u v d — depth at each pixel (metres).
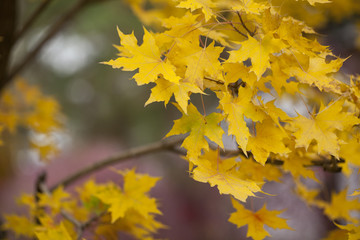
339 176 2.54
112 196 1.39
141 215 1.45
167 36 1.22
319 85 1.21
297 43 1.18
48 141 1.91
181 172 7.01
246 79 1.20
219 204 6.15
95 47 7.68
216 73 1.19
